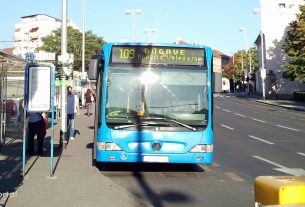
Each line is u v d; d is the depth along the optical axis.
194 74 10.80
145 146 10.43
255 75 86.75
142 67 10.72
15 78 18.98
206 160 10.55
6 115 16.86
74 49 66.25
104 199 8.05
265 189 4.03
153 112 10.54
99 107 10.77
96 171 10.89
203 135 10.56
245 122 28.83
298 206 3.62
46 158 12.84
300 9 47.97
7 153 13.69
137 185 9.74
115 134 10.45
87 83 39.56
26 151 13.86
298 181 4.02
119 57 10.75
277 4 67.62
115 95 10.59
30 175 10.17
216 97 67.44
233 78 111.94
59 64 16.03
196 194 8.89
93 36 68.00
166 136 10.45
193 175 11.10
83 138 18.41
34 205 7.52
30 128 13.29
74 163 12.02
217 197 8.62
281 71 66.88
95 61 10.52
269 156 14.69
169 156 10.44
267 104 49.88
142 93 10.62
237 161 13.57
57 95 26.80
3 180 9.59
